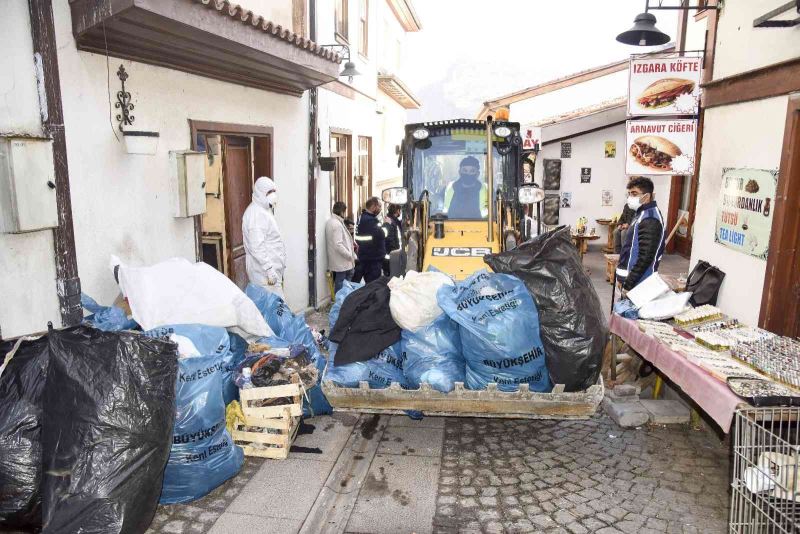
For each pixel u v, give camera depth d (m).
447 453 4.41
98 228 4.21
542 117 15.50
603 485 3.92
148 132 4.38
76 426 2.93
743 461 3.03
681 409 4.89
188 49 4.81
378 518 3.56
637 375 5.59
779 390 3.33
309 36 7.97
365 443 4.59
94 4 3.75
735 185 5.13
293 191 7.79
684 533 3.38
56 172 3.72
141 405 3.04
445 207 6.40
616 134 12.59
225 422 3.91
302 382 4.27
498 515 3.58
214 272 4.59
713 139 5.65
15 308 3.53
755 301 4.75
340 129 10.06
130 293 4.13
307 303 8.46
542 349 3.93
